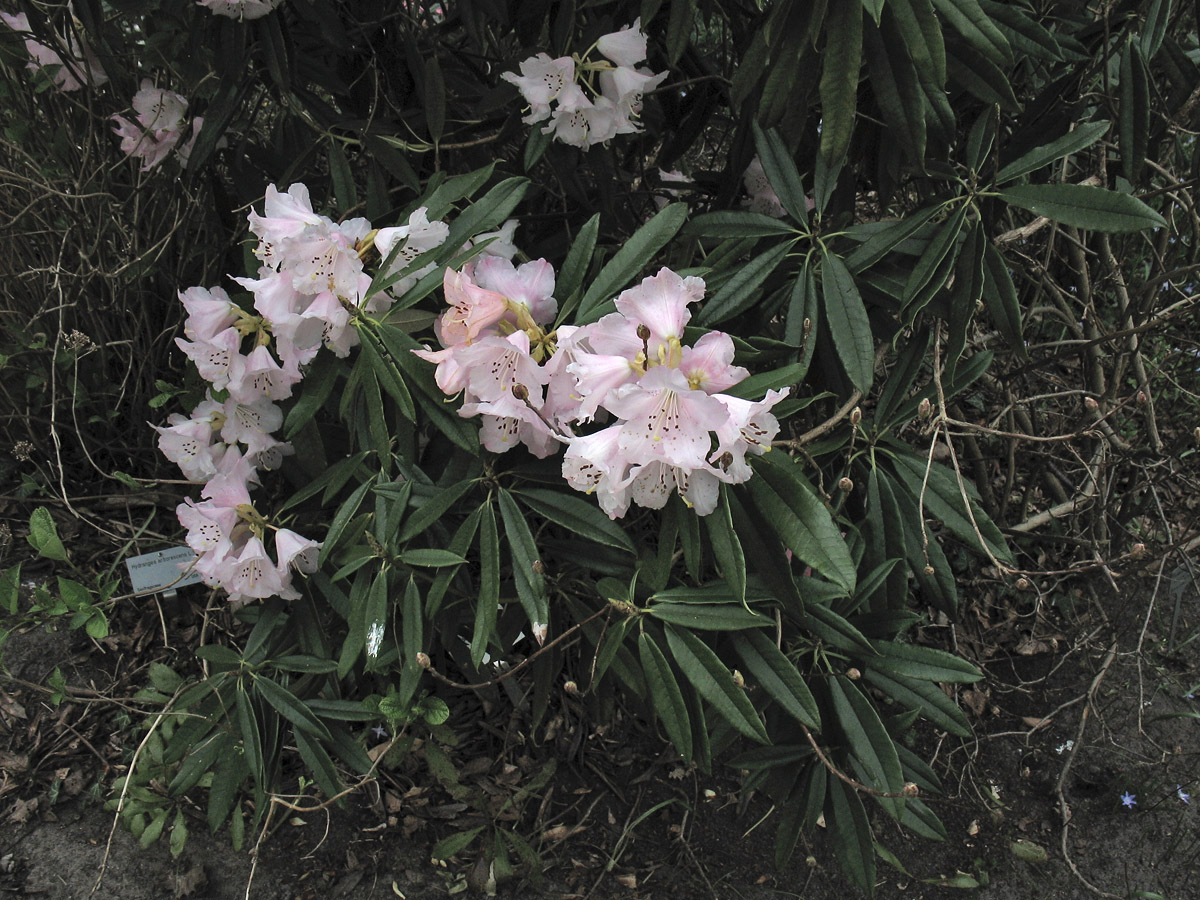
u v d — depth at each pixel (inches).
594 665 51.2
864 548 50.8
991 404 73.5
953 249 47.8
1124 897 58.2
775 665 47.9
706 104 59.1
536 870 56.9
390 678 57.9
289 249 44.5
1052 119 53.7
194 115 59.4
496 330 44.3
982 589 70.2
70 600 52.9
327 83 55.5
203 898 55.4
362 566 50.8
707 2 53.6
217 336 50.6
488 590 48.2
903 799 48.1
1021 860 59.8
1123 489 72.6
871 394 66.4
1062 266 71.5
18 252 66.9
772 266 49.3
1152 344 72.3
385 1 54.8
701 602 47.4
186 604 64.9
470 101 57.6
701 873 58.4
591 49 50.7
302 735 54.1
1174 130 57.1
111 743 59.9
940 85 43.0
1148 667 66.9
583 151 55.0
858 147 52.7
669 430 39.8
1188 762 63.2
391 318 46.4
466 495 52.9
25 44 61.5
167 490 67.5
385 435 47.6
